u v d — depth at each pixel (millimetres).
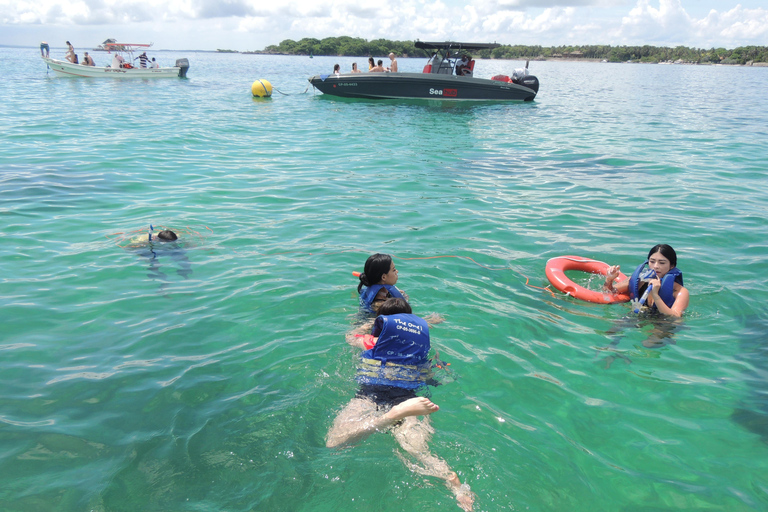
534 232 6160
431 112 18234
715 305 4391
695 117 17750
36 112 15250
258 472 2480
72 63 29875
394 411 2746
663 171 9477
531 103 22234
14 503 2277
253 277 4762
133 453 2604
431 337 3783
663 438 2814
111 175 8375
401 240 5805
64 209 6594
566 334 3916
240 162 9742
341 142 12141
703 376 3402
